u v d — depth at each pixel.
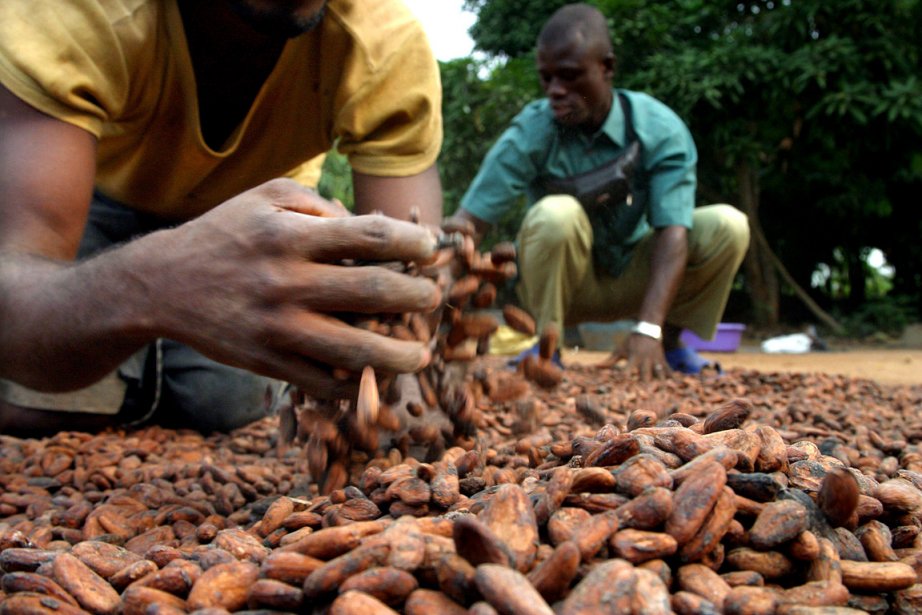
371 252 1.50
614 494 1.21
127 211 3.27
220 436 3.39
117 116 2.47
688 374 4.96
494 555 1.01
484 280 1.85
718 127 9.09
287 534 1.38
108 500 1.95
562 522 1.14
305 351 1.57
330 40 2.60
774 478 1.24
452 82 9.84
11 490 2.28
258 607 1.10
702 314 4.93
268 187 1.60
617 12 9.35
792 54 9.04
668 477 1.19
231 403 3.41
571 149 4.67
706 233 4.75
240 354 1.62
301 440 1.98
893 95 8.63
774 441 1.37
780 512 1.15
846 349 8.41
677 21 9.58
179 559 1.26
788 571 1.15
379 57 2.63
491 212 4.73
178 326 1.64
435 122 2.82
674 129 4.63
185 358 3.44
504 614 0.93
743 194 9.69
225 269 1.56
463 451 1.87
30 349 1.90
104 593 1.22
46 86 2.16
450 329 1.86
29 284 1.89
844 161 9.77
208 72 2.58
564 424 3.02
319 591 1.05
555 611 0.98
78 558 1.30
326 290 1.53
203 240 1.59
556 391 3.97
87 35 2.24
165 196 3.04
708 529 1.12
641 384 4.25
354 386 1.65
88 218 3.25
